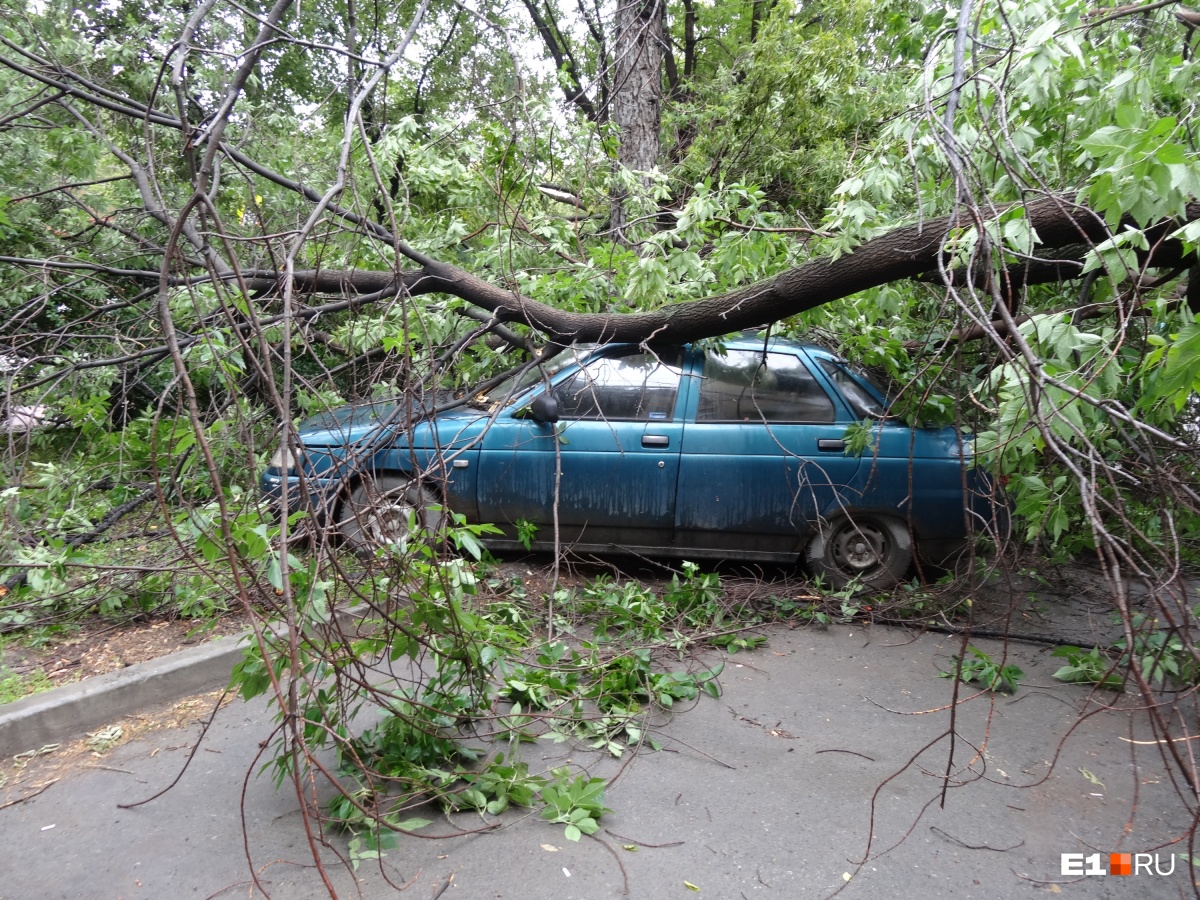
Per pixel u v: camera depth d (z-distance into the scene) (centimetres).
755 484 529
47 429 600
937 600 515
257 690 288
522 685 368
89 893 254
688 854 279
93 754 338
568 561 555
